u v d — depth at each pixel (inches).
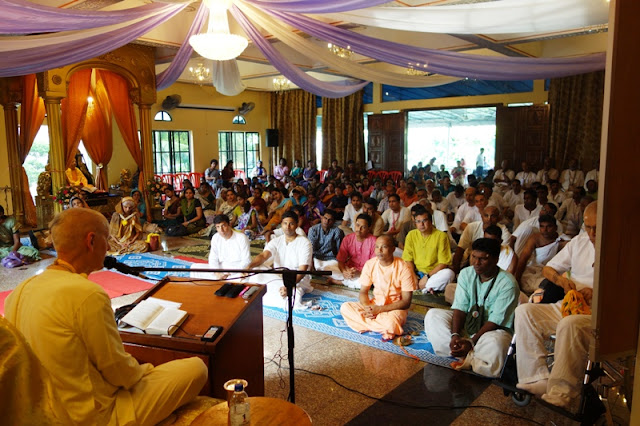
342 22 265.4
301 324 160.2
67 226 74.2
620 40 57.8
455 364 128.0
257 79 586.9
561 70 242.4
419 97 524.1
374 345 142.9
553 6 175.6
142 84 351.9
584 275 134.9
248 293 104.5
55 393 66.6
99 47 227.3
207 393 85.9
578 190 259.0
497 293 126.3
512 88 467.8
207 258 260.7
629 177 61.2
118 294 194.9
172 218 340.2
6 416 48.1
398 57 229.9
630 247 62.9
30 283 71.9
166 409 76.0
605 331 62.5
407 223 244.7
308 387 118.4
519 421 103.3
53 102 308.7
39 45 211.3
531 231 195.9
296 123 615.5
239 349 96.0
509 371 111.7
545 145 452.8
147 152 364.5
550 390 100.2
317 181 479.2
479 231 201.3
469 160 604.1
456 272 199.2
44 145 496.4
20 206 360.8
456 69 235.0
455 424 102.5
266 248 189.5
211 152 578.6
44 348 66.6
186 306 100.0
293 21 206.4
